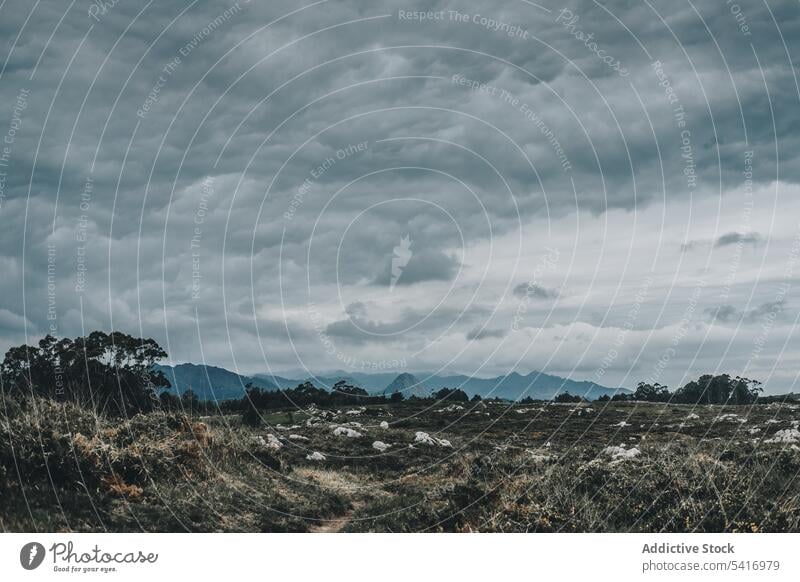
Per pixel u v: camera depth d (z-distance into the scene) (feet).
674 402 192.44
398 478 85.71
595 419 158.92
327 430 124.26
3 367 76.02
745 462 65.51
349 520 62.08
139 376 96.68
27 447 51.93
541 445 112.37
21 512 46.29
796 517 52.11
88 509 49.75
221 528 53.57
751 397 181.68
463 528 55.21
